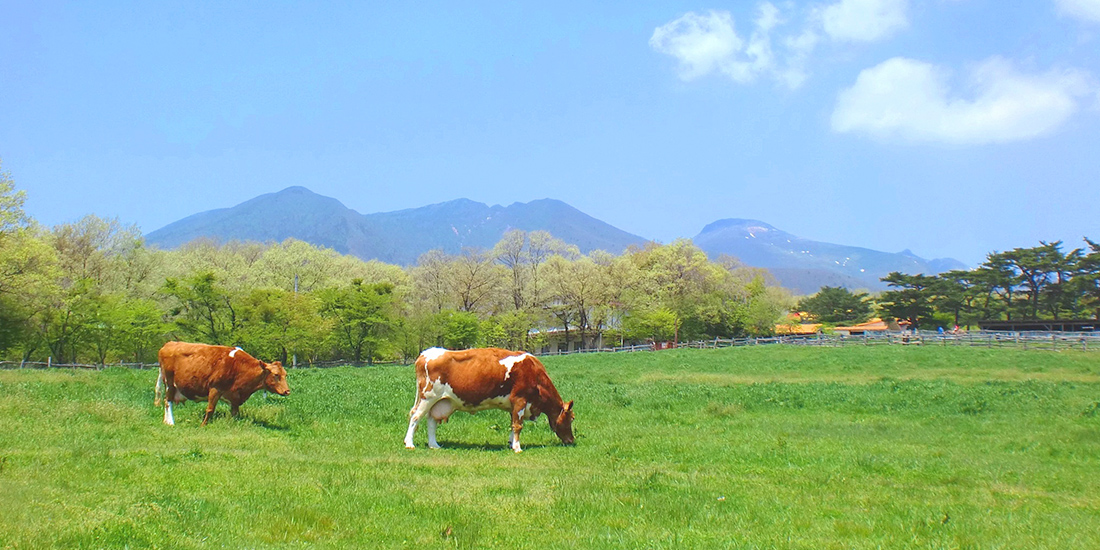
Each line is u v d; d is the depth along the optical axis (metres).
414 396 28.97
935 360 49.97
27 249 49.59
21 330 54.97
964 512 10.70
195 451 13.90
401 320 79.25
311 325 68.88
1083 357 50.00
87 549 7.60
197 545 7.96
